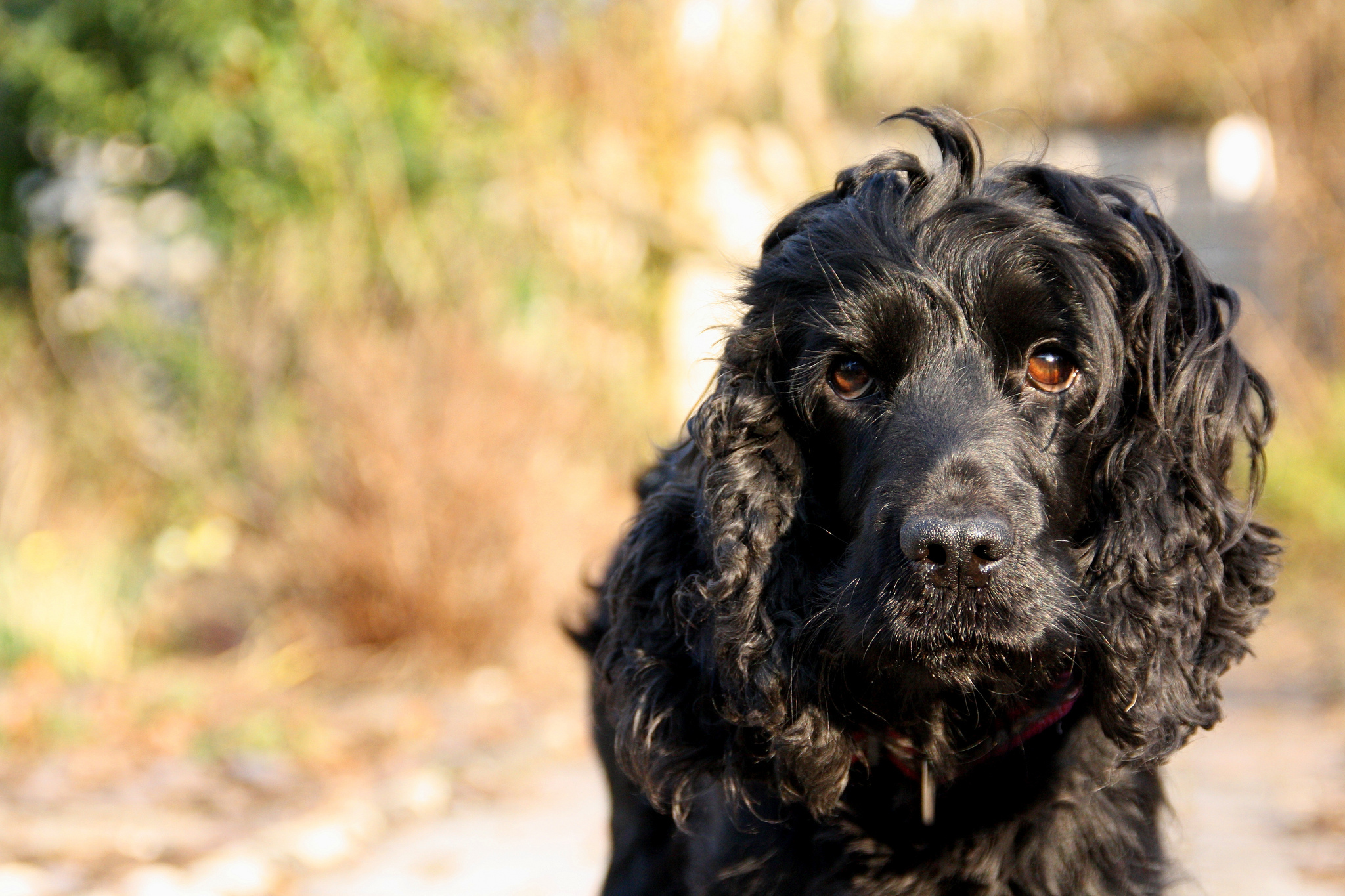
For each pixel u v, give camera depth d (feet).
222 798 15.08
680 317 32.19
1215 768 16.06
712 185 32.91
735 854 7.95
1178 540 7.34
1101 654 7.30
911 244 7.47
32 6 27.58
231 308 27.07
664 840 9.90
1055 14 35.94
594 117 30.09
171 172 28.22
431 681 20.99
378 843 14.06
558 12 29.99
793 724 7.53
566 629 11.32
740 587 7.59
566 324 28.99
